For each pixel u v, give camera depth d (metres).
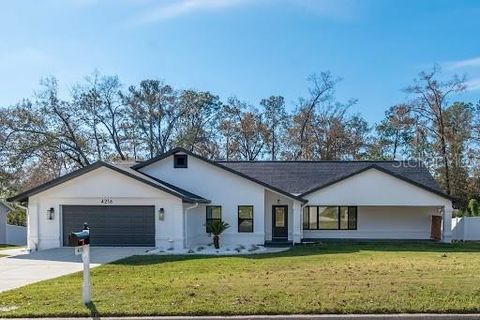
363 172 26.56
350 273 11.64
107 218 23.20
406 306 7.98
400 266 13.27
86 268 8.70
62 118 42.53
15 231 34.78
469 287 9.32
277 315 7.77
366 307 7.96
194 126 50.94
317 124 50.38
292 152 51.56
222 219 25.66
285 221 27.25
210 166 25.88
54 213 23.22
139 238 23.02
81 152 43.12
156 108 49.25
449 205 26.19
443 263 14.28
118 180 23.08
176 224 22.72
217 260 16.88
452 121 42.78
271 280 10.66
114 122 46.72
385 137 54.12
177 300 8.58
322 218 28.44
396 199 26.38
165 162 26.14
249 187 25.64
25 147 39.88
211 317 7.73
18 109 40.09
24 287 10.95
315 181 28.66
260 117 52.88
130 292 9.37
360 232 28.44
